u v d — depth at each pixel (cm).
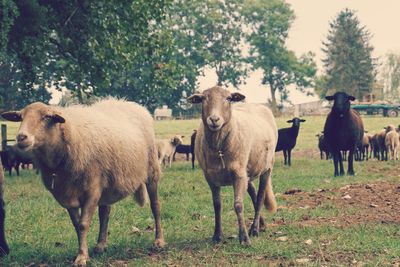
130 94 7162
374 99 9069
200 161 998
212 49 10231
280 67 10588
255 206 1075
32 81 2309
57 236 1077
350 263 818
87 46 2239
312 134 4969
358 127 2145
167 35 2477
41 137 813
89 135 869
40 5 2136
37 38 2134
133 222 1202
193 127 6009
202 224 1162
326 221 1152
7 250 941
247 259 856
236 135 962
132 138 943
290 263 818
